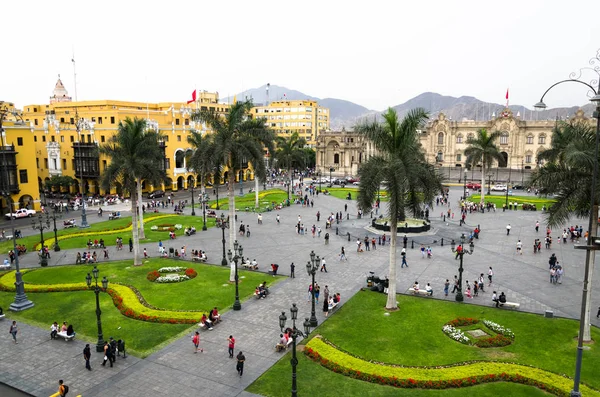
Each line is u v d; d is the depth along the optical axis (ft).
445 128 458.50
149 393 75.10
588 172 83.92
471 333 96.37
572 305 113.50
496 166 440.86
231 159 132.36
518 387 75.41
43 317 107.76
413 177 101.96
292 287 127.44
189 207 279.08
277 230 208.95
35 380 79.77
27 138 254.68
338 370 80.64
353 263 152.15
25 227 216.74
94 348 91.66
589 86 69.62
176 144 363.76
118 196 321.93
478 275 137.90
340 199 313.73
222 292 123.65
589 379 76.89
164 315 105.70
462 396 73.05
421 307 112.06
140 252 169.07
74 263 155.12
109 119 345.92
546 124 415.85
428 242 182.19
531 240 184.85
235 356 87.51
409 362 84.07
